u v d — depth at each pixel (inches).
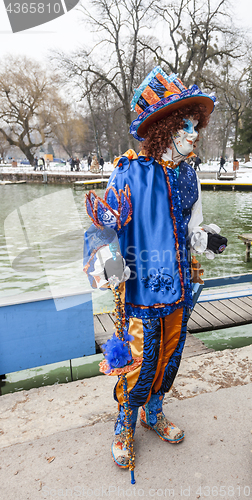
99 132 1290.6
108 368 56.7
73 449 69.3
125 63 1026.1
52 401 89.0
